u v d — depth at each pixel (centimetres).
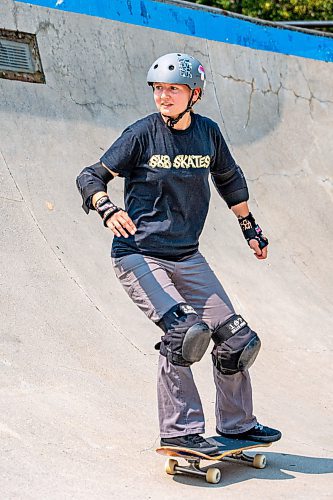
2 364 948
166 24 1839
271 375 1214
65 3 1586
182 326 739
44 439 818
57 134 1419
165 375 764
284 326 1407
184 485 762
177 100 761
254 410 1048
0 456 757
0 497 671
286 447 926
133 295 785
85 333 1099
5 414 848
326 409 1111
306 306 1521
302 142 2058
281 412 1064
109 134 1529
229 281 1467
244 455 845
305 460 880
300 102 2142
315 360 1308
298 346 1348
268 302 1472
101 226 1352
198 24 1934
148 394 1010
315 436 989
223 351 785
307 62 2220
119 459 810
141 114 1645
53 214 1284
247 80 2033
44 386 941
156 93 768
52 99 1457
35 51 1477
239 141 1917
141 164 775
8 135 1333
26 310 1073
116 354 1088
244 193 866
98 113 1539
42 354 1005
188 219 794
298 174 1972
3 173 1271
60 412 888
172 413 764
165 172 770
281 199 1866
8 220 1207
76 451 807
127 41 1711
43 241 1221
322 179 2008
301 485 783
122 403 959
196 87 769
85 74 1564
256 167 1895
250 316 1397
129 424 908
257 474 816
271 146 1981
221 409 817
